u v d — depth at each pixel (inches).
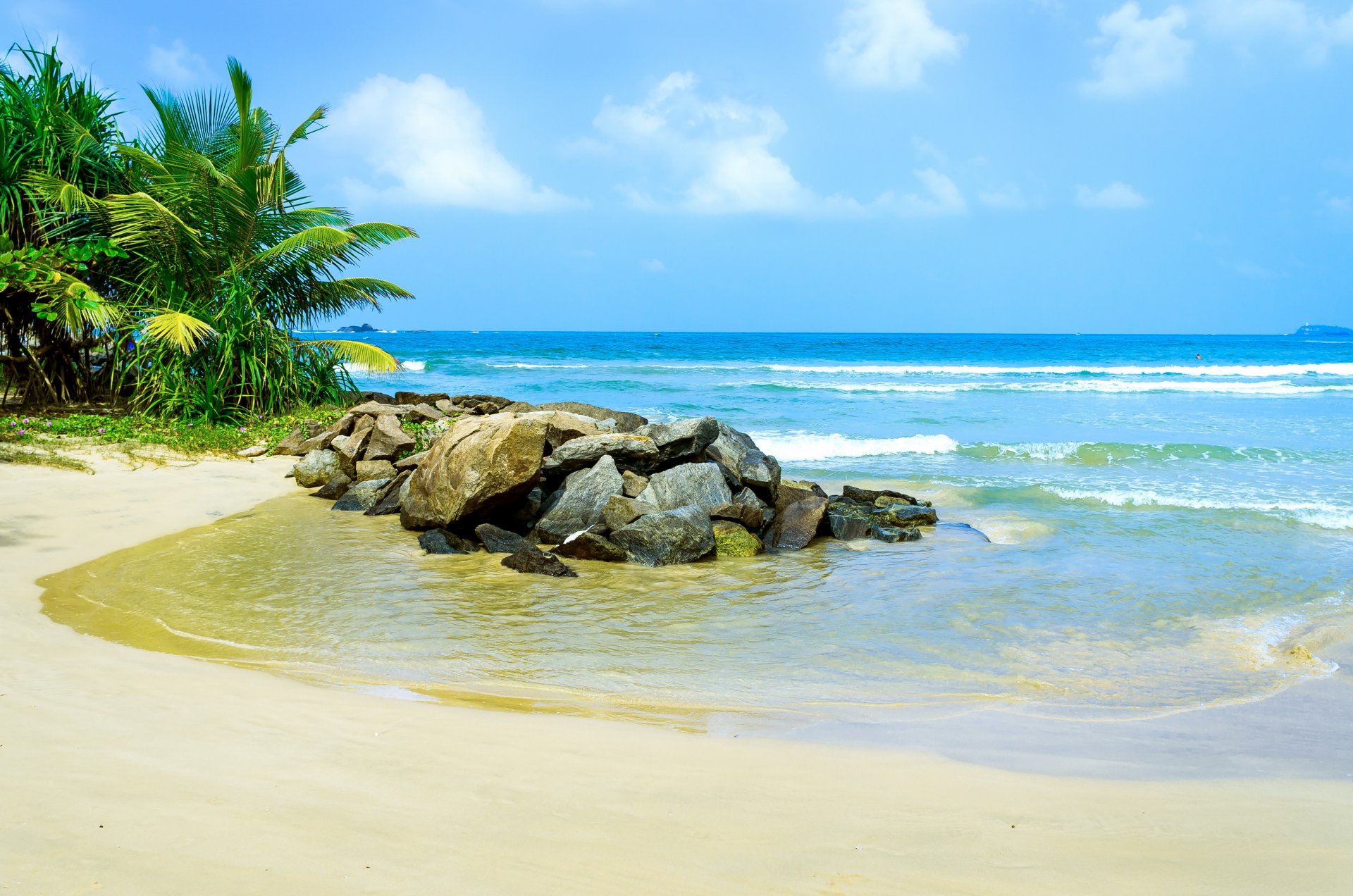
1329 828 131.3
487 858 110.4
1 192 588.4
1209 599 293.3
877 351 2770.7
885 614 270.5
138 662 194.9
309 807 122.4
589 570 325.4
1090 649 240.5
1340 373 1761.8
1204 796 143.6
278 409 625.0
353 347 681.6
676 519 345.1
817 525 389.7
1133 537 388.5
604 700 191.8
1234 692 209.5
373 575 302.0
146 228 607.5
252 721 159.2
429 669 208.8
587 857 112.3
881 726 179.0
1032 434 776.9
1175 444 649.0
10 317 604.7
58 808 117.2
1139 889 110.2
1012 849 120.6
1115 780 151.1
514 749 152.3
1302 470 582.6
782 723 179.9
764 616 267.1
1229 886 111.6
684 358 2186.3
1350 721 189.5
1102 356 2516.0
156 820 115.5
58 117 609.0
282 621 244.2
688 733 169.5
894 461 627.2
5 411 591.8
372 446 487.2
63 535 326.6
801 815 129.3
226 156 665.6
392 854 110.0
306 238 620.7
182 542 334.3
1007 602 286.7
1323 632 258.5
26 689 169.5
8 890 96.2
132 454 491.8
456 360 1958.7
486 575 308.5
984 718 186.2
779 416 909.2
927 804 135.8
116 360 627.5
